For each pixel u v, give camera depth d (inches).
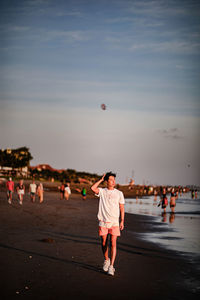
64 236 446.6
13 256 311.6
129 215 847.7
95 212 882.1
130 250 370.9
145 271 282.0
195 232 550.9
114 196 268.7
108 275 263.6
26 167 3272.6
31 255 319.3
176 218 818.8
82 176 3850.9
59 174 3629.4
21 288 224.5
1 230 466.6
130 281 251.3
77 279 249.6
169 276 269.1
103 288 231.8
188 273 280.1
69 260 307.3
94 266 290.0
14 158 3117.6
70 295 215.0
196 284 249.0
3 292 215.3
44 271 266.5
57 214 745.0
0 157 3065.9
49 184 2522.1
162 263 313.6
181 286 243.0
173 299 215.0
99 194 270.4
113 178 271.0
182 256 349.4
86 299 209.5
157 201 1887.3
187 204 1599.4
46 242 390.6
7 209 757.3
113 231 265.6
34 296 210.4
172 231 556.7
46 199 1284.4
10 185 922.1
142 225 633.6
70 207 966.4
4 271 261.9
